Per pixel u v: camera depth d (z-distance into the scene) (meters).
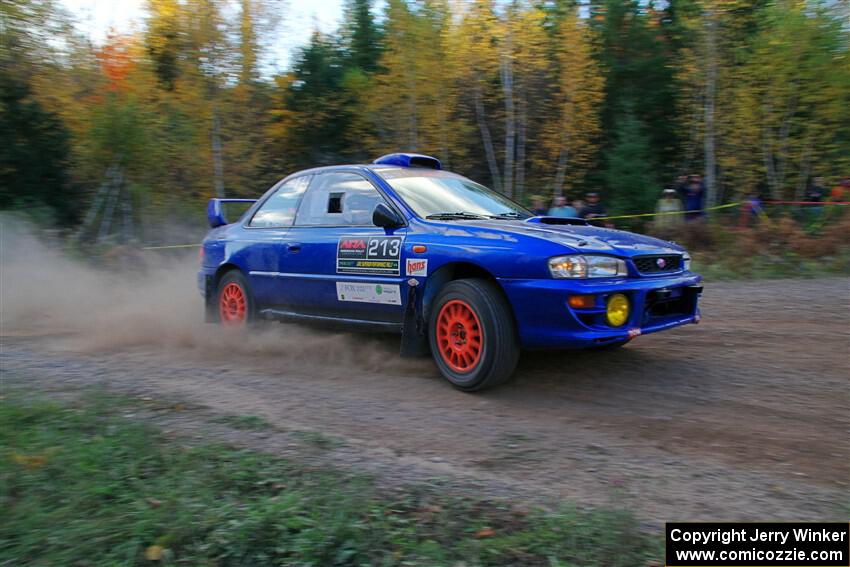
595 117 20.41
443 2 18.69
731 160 18.20
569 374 5.03
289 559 2.50
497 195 5.81
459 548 2.58
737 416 4.10
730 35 17.81
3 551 2.52
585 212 14.70
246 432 3.90
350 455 3.57
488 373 4.44
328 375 5.21
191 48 17.70
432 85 19.20
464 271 4.80
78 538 2.58
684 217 14.04
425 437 3.88
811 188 16.69
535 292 4.23
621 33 23.33
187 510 2.77
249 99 19.47
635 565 2.48
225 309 6.52
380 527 2.71
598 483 3.23
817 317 6.71
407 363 5.45
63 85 17.03
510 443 3.77
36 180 16.25
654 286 4.42
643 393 4.59
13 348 6.36
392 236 5.01
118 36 17.77
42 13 15.91
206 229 17.94
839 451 3.55
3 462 3.20
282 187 6.21
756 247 11.71
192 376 5.23
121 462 3.29
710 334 6.13
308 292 5.61
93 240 15.93
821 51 16.30
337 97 22.44
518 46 19.16
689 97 19.97
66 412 4.07
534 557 2.53
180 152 17.95
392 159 5.83
